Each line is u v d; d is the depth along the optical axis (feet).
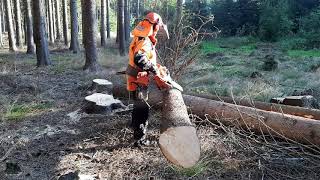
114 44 88.79
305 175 14.01
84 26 42.06
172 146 13.04
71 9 71.82
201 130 18.08
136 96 16.25
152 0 33.58
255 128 17.40
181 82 25.99
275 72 41.73
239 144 15.80
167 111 14.01
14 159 15.48
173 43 24.56
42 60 47.24
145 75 15.93
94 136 18.11
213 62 51.55
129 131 18.42
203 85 32.12
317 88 30.73
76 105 24.39
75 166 14.80
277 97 25.26
